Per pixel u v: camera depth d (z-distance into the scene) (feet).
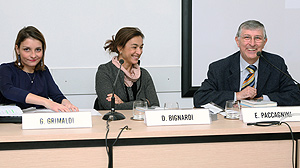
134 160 5.33
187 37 11.04
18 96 6.35
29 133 5.15
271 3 11.18
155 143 5.36
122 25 10.94
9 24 10.51
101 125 5.78
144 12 11.00
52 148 5.16
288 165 5.69
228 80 8.53
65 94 10.87
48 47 10.71
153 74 11.11
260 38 8.13
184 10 10.96
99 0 10.80
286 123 5.75
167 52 11.16
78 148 5.21
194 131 5.37
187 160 5.45
